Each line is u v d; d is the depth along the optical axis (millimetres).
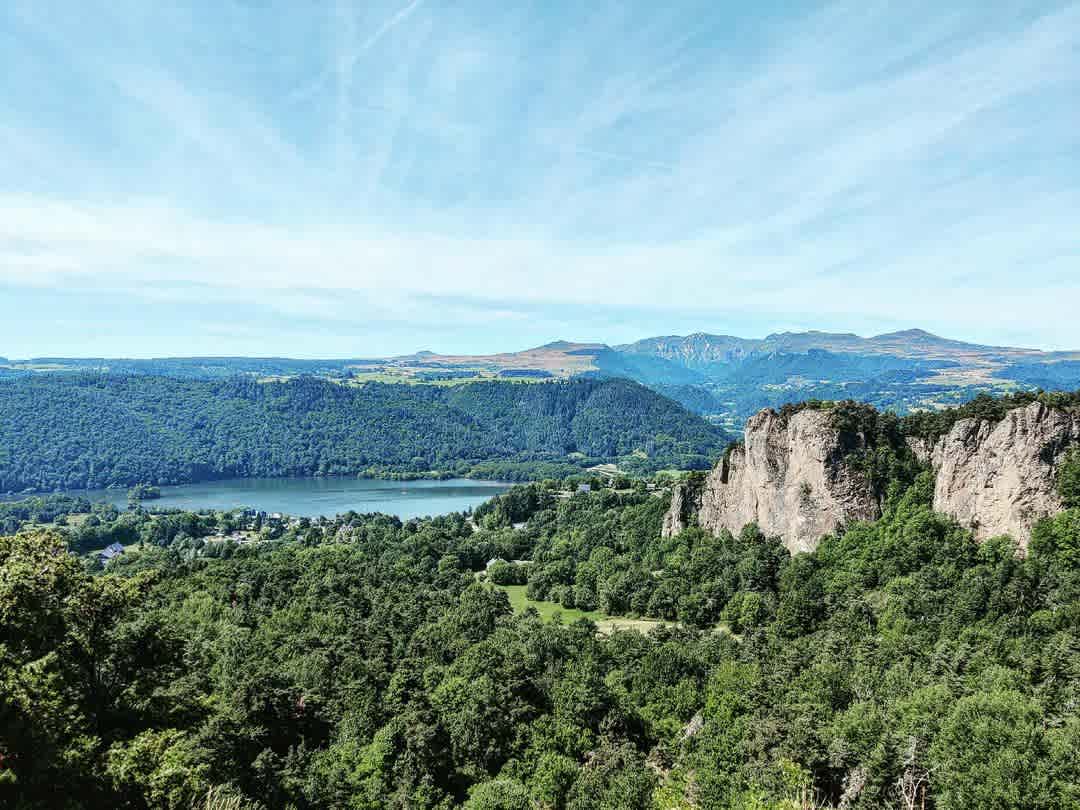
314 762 73375
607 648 112812
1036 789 52656
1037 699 64625
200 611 134875
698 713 86062
